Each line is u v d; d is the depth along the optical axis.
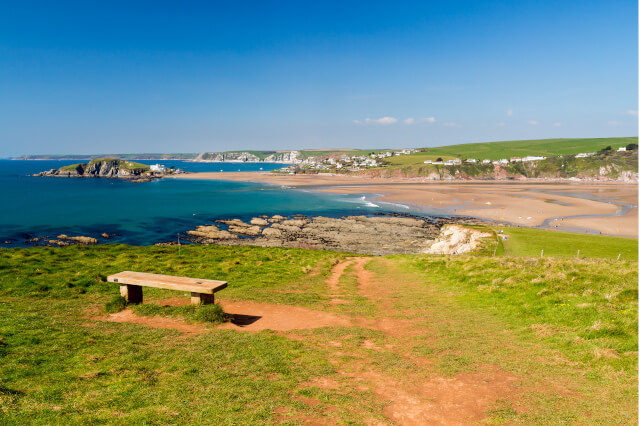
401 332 12.89
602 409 7.55
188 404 7.38
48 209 108.00
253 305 16.05
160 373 8.81
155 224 89.06
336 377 9.04
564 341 10.98
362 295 19.61
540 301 14.59
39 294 16.05
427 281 23.03
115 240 71.56
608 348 9.98
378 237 77.94
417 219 99.56
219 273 23.12
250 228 85.19
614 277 15.48
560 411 7.51
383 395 8.20
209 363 9.48
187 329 12.30
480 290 18.12
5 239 68.88
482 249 51.22
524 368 9.63
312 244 71.00
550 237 57.50
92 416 6.68
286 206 126.62
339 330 12.80
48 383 7.83
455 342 11.65
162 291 17.42
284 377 8.87
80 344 10.28
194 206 122.94
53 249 29.52
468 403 7.89
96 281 18.61
